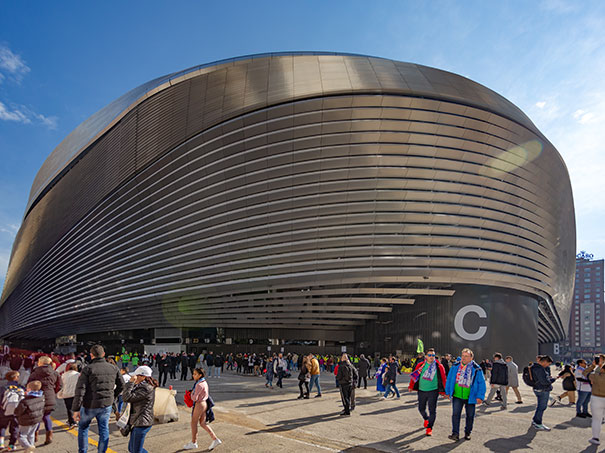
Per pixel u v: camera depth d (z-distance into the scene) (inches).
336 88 1291.8
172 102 1590.8
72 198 2333.9
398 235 1300.4
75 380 389.4
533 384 389.1
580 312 6471.5
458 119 1322.6
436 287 1353.3
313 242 1330.0
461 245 1337.4
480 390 329.4
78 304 2234.3
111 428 376.5
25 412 281.0
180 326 1743.4
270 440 323.9
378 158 1302.9
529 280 1459.2
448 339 1315.2
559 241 1726.1
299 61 1401.3
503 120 1358.3
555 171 1583.4
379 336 1473.9
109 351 2389.3
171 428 366.9
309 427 374.9
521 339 1389.0
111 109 2063.2
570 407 536.4
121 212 1888.5
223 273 1473.9
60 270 2484.0
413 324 1384.1
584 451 309.0
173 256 1633.9
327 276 1314.0
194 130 1489.9
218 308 1567.4
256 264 1405.0
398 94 1300.4
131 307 1868.8
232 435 340.8
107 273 1984.5
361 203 1309.1
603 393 327.9
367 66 1378.0
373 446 310.8
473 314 1327.5
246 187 1408.7
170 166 1589.6
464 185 1342.3
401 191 1302.9
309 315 1456.7
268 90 1357.0
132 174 1763.0
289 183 1349.7
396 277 1298.0
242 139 1393.9
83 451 253.6
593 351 6264.8
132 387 253.1
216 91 1460.4
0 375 609.6
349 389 441.1
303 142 1323.8
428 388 354.6
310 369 576.4
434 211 1320.1
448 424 399.9
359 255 1305.4
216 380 918.4
